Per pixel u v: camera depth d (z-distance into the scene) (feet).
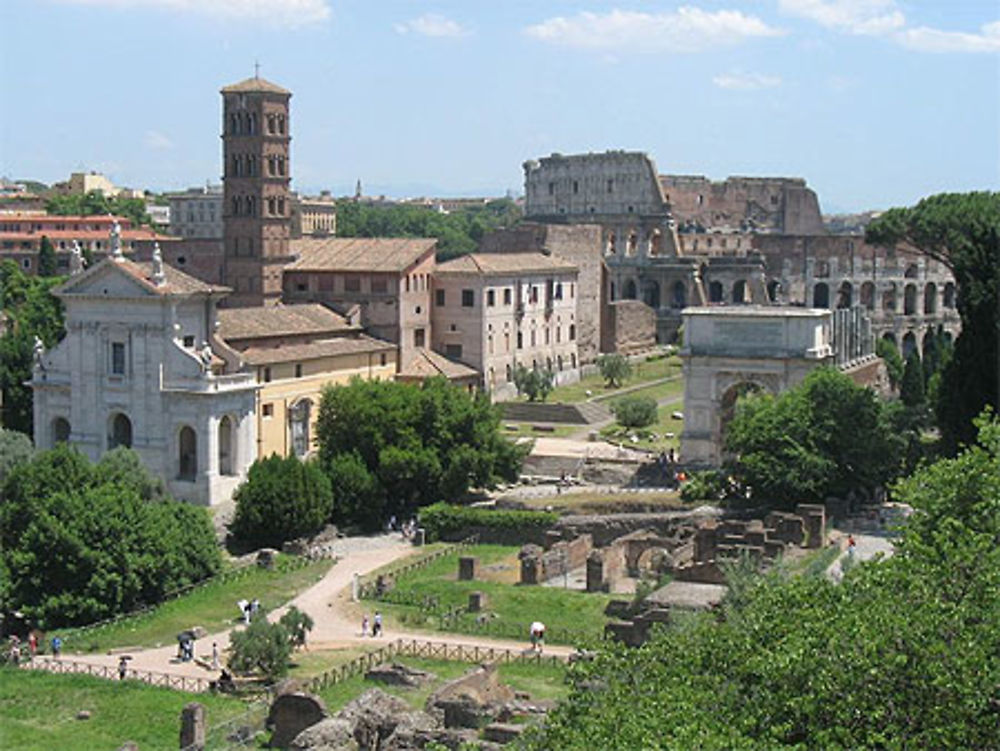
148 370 440.45
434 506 415.44
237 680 276.21
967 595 163.12
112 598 327.88
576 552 374.02
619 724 148.77
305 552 387.55
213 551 359.66
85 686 273.13
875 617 153.79
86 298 450.71
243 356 456.04
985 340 358.02
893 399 556.92
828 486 389.19
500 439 441.68
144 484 384.06
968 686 143.13
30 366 515.50
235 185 553.23
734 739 140.15
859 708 145.79
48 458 359.46
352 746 222.69
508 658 286.05
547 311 641.81
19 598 325.21
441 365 549.13
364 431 433.07
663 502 407.64
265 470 397.19
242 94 547.90
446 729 223.92
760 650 162.91
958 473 199.52
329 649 297.12
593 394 615.16
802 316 433.48
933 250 493.36
